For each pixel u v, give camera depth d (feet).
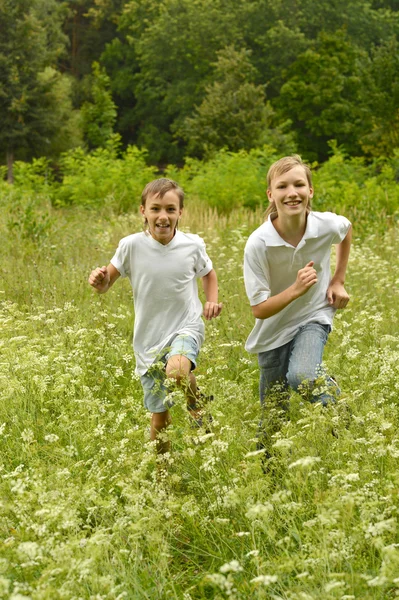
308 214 12.92
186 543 10.07
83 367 15.35
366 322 17.71
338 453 10.30
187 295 13.20
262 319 12.99
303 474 10.03
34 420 13.71
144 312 13.15
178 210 13.04
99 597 7.66
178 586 9.50
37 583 7.91
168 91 162.61
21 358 15.53
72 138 136.26
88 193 58.13
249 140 105.19
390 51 109.70
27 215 34.53
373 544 8.48
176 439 13.01
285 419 12.50
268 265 12.86
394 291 22.76
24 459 12.39
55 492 9.59
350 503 8.50
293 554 8.97
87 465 12.08
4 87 129.59
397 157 66.23
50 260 28.73
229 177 53.42
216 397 13.12
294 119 146.92
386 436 10.94
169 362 12.16
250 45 161.58
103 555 8.95
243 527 10.05
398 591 7.93
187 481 11.46
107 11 189.67
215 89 110.42
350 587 8.03
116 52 179.73
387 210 45.55
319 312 13.11
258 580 7.48
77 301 22.71
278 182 12.59
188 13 160.97
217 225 40.88
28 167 69.10
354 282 24.38
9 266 27.35
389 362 12.71
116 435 12.39
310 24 166.91
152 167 62.13
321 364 11.92
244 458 11.30
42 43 134.00
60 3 186.29
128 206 55.31
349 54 146.20
